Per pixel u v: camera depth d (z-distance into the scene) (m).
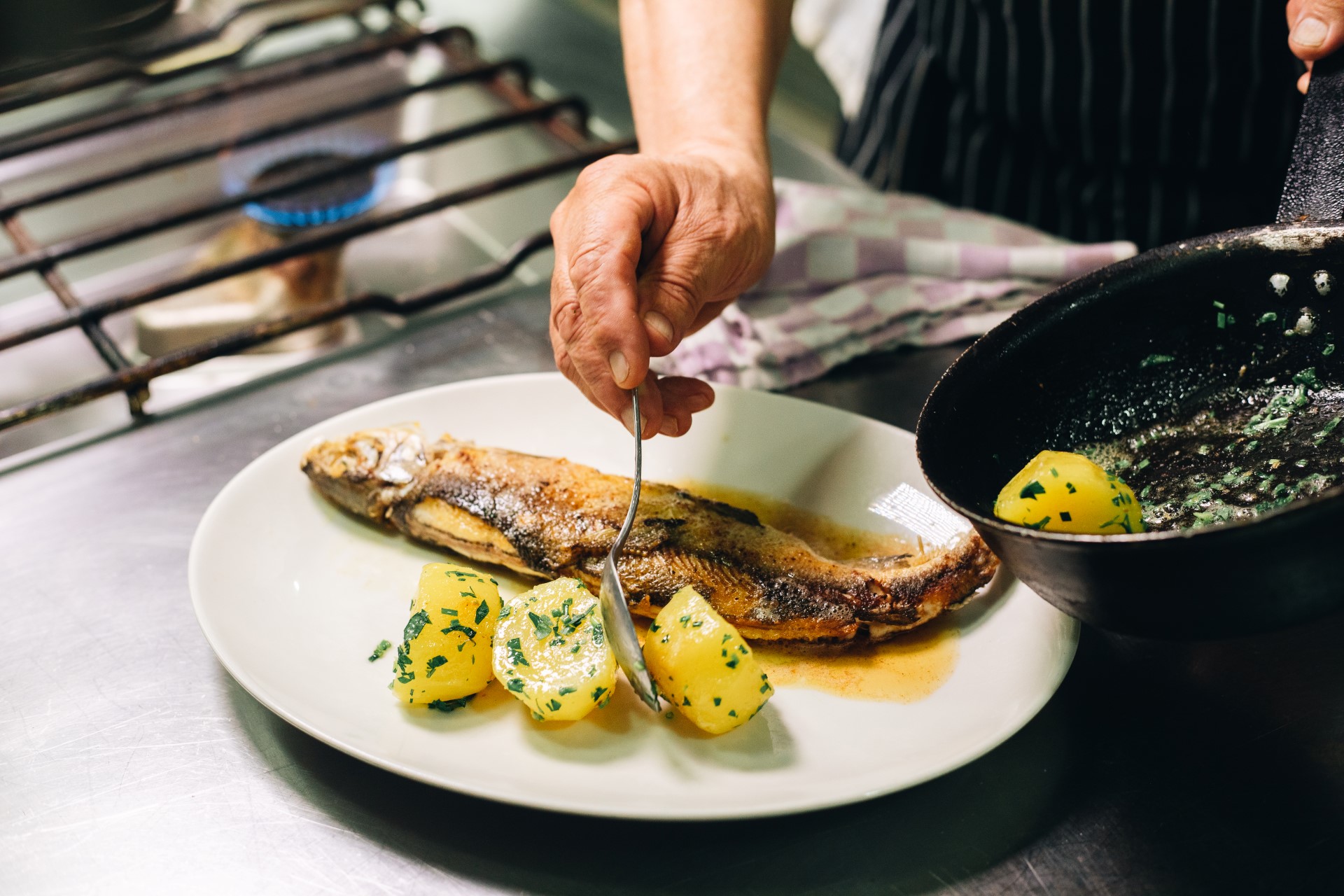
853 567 1.01
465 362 1.39
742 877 0.81
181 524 1.16
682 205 1.08
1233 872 0.80
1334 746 0.89
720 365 1.32
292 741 0.92
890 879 0.81
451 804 0.86
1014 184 1.76
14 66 1.87
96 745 0.92
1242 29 1.42
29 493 1.20
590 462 1.22
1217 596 0.69
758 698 0.87
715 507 1.09
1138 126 1.56
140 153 1.87
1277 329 0.92
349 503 1.12
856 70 2.12
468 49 1.99
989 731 0.85
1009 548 0.74
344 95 2.00
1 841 0.84
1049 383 0.94
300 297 1.69
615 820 0.85
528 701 0.88
